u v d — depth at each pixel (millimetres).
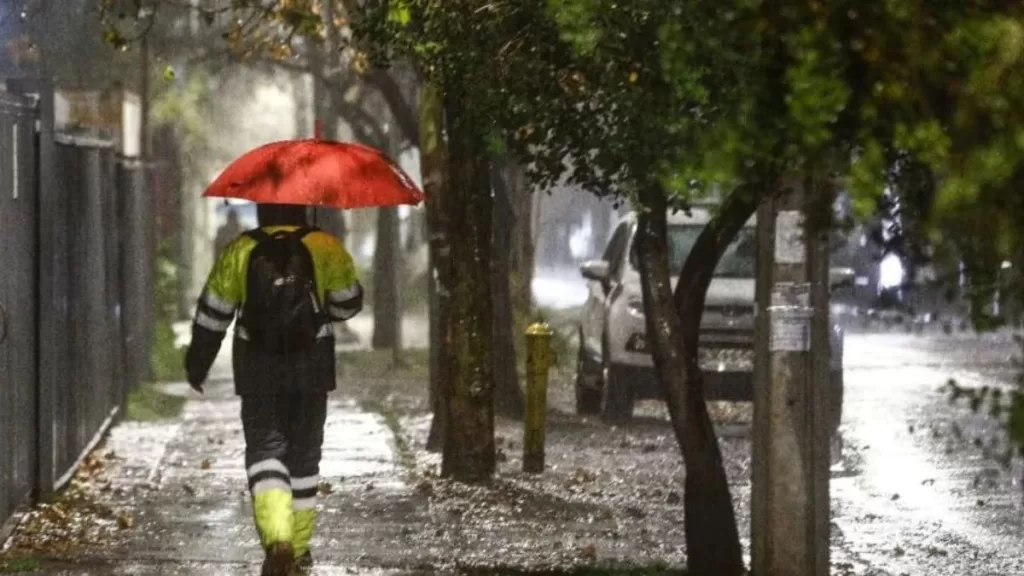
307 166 12086
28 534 14352
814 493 11406
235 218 57781
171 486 17672
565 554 14031
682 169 8188
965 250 7293
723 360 23359
